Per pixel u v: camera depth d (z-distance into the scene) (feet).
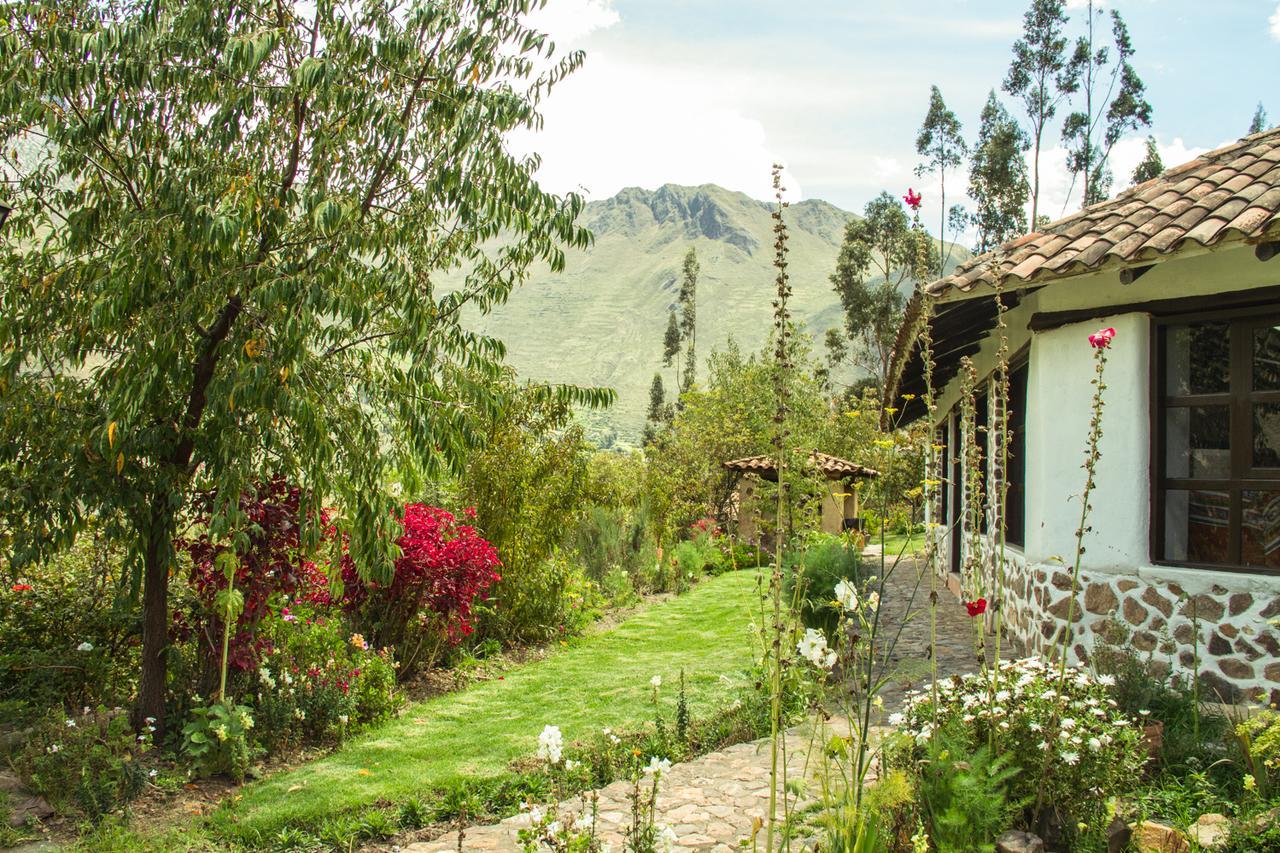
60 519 17.33
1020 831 11.28
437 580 25.14
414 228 18.67
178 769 17.15
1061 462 20.75
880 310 127.13
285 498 20.01
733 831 13.87
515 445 31.09
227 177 17.08
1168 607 18.47
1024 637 23.36
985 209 99.04
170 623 20.07
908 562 51.37
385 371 20.02
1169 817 13.01
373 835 15.01
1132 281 18.06
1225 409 18.94
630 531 49.57
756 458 63.00
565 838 10.00
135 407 16.05
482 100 17.97
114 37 15.78
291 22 17.98
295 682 20.10
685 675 24.91
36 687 18.93
